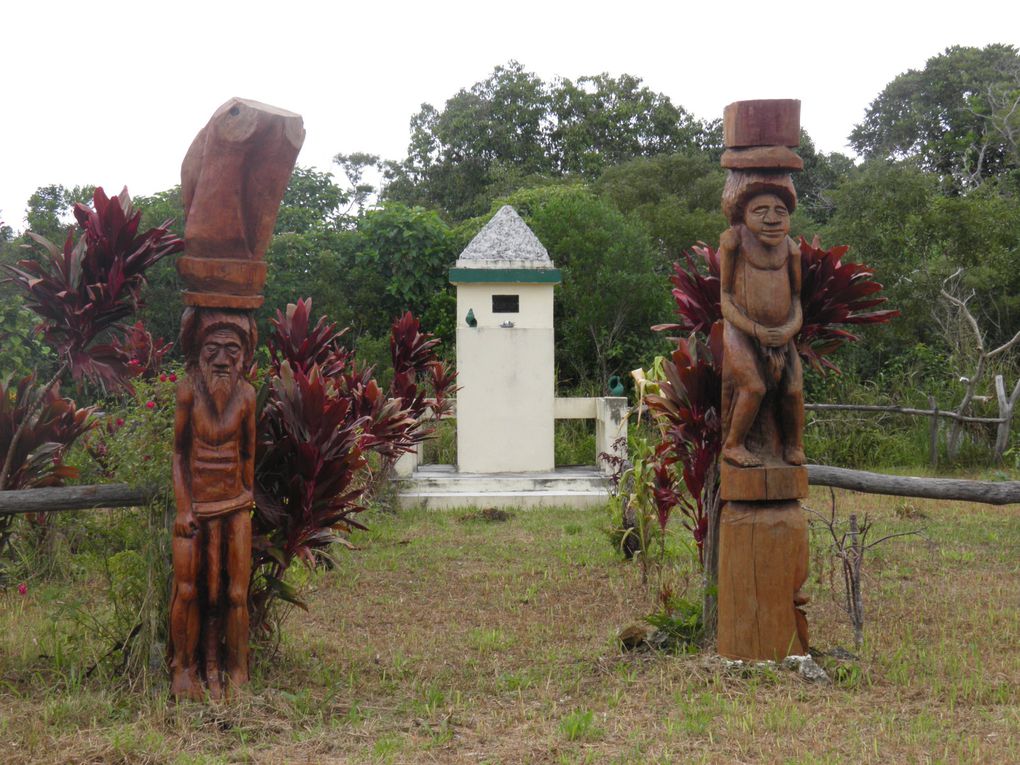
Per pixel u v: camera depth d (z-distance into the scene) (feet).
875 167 63.10
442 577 27.68
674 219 64.95
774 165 18.53
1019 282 58.54
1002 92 78.79
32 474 24.09
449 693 17.79
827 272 19.49
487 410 41.65
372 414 22.85
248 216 16.92
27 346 39.88
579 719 15.92
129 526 18.25
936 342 58.18
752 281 18.71
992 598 24.88
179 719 15.70
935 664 18.97
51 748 14.49
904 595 25.31
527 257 41.81
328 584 26.89
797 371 18.90
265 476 18.42
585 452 46.78
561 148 89.25
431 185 91.09
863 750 14.69
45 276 20.27
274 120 16.55
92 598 22.22
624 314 58.34
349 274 63.21
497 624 22.95
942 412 48.24
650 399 20.97
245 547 16.99
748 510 18.88
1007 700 17.07
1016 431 50.21
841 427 51.29
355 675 18.62
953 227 57.16
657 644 20.38
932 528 34.30
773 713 16.22
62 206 60.70
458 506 38.73
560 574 27.86
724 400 19.08
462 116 88.12
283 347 27.22
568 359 60.13
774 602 18.71
